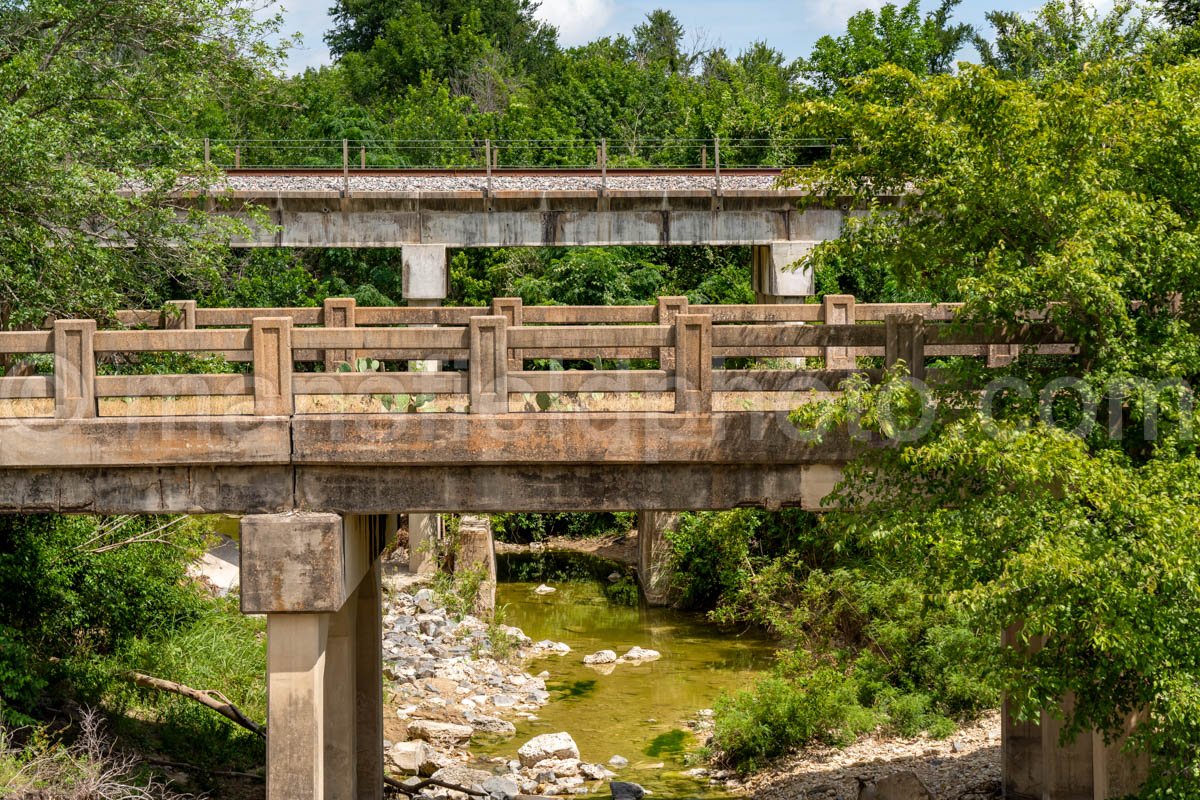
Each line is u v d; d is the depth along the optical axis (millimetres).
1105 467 9969
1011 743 14781
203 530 20844
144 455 11469
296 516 11562
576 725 20734
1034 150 10820
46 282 15773
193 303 16109
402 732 19875
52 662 16625
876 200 11734
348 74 62125
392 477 11734
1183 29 14250
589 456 11625
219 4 17719
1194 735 9688
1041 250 10820
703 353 11695
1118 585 9477
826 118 11930
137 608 18344
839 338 11969
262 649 20312
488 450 11578
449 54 63531
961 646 18891
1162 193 11219
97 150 16641
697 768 18562
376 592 14727
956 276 11344
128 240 17438
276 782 11469
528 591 31828
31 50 16656
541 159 49344
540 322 15930
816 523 24672
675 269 40062
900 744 18562
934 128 10969
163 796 13312
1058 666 10367
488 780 17234
